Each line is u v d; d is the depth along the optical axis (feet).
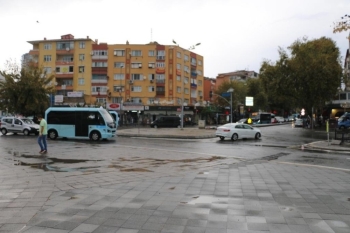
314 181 27.84
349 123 129.18
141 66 208.95
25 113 128.67
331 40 158.92
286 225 16.12
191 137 90.17
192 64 231.91
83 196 21.71
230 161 41.68
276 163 40.37
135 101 208.54
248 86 259.19
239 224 16.21
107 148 56.24
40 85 125.39
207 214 17.87
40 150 51.01
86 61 209.36
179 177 29.32
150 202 20.30
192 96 231.91
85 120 76.89
